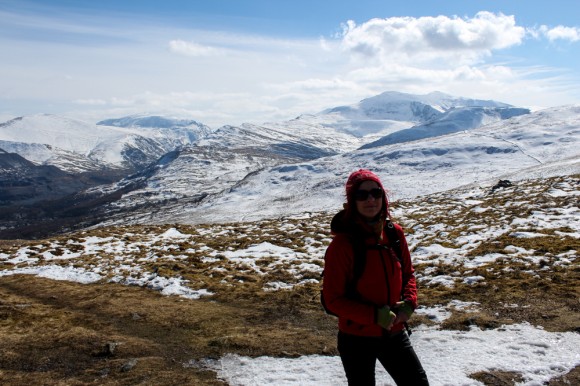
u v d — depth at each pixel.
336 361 9.48
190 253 25.33
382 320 4.64
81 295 17.52
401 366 5.04
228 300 15.70
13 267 25.17
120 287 18.83
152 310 14.45
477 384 7.74
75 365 10.07
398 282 4.97
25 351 10.92
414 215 37.59
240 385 8.62
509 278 14.73
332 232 5.06
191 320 13.30
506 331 10.20
